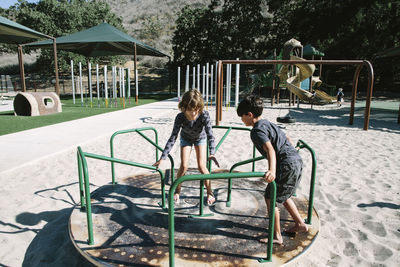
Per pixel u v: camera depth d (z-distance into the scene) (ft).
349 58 89.20
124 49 83.41
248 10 108.78
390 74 92.43
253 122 8.50
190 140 10.71
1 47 131.85
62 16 121.39
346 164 18.08
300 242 8.47
